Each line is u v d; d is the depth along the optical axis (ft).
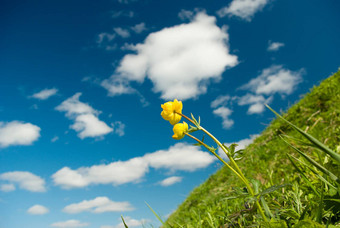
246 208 6.48
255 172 15.12
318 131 14.29
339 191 3.98
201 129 4.48
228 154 4.27
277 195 7.36
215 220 7.72
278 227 3.95
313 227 3.67
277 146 17.88
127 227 3.94
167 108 4.83
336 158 3.03
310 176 7.03
